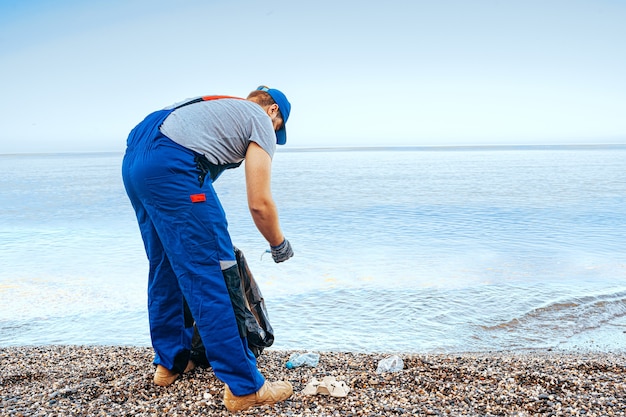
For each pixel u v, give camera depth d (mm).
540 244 12227
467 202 22641
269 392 3104
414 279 8719
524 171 53562
